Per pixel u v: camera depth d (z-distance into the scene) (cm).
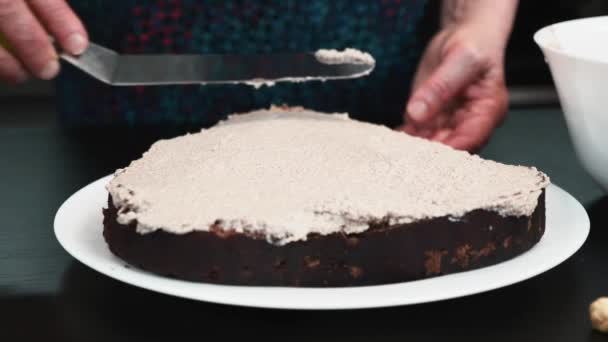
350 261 71
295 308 68
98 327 70
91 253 75
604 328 68
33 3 84
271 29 114
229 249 70
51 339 69
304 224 70
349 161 78
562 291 74
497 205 72
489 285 70
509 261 74
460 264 72
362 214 70
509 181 76
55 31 85
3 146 102
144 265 72
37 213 86
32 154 100
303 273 71
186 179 75
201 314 71
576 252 79
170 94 116
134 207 72
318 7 113
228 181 75
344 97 118
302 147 80
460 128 101
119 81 87
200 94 117
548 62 85
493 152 99
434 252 72
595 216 85
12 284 75
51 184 92
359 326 70
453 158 79
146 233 71
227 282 71
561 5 142
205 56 91
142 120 117
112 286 75
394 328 70
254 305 68
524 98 131
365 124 88
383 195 73
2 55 88
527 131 106
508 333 69
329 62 92
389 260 71
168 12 111
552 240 76
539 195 75
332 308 68
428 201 72
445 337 69
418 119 101
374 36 116
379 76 118
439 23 121
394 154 79
